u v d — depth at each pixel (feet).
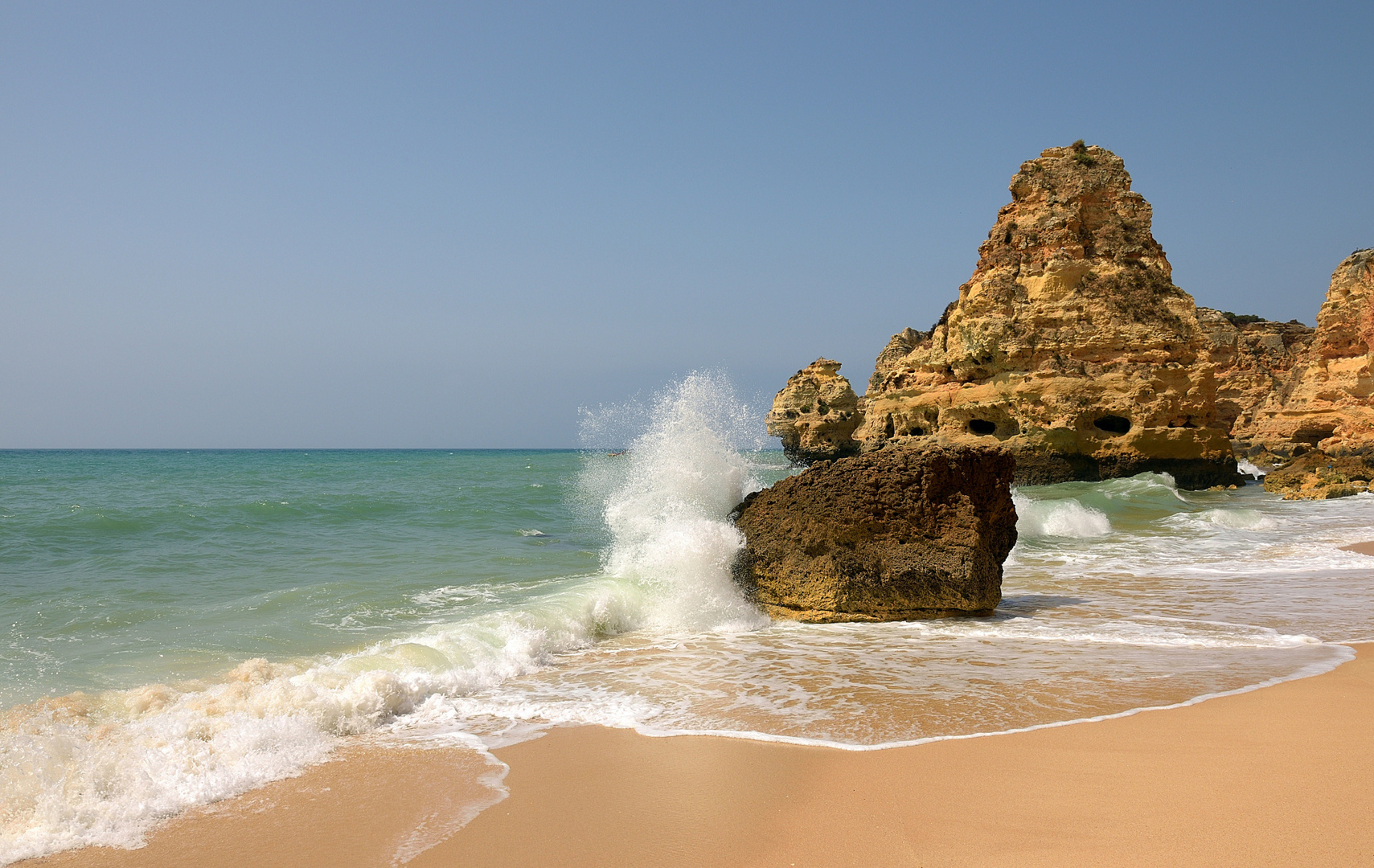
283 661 24.80
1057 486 110.52
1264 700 19.94
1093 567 47.37
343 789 15.76
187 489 105.40
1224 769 14.98
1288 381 159.43
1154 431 115.34
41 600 32.22
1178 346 120.16
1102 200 130.41
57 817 14.03
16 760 15.79
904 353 229.86
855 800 14.46
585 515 65.72
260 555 46.21
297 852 13.07
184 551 46.37
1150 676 23.07
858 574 32.76
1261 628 29.81
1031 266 131.03
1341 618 31.65
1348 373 130.62
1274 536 61.36
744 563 34.65
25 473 161.58
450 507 75.61
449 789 15.70
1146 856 11.62
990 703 20.57
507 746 18.26
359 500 77.36
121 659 24.40
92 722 18.65
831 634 30.48
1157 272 126.62
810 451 227.40
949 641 28.68
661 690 22.85
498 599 35.22
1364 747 16.01
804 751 17.33
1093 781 14.74
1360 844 11.66
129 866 12.70
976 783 14.97
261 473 166.40
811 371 242.37
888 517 33.47
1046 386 121.60
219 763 16.67
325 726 19.27
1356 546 54.13
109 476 150.82
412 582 39.06
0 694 20.70
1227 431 194.29
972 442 131.23
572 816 14.25
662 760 17.03
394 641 27.71
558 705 21.44
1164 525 69.87
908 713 19.92
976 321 130.82
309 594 35.24
